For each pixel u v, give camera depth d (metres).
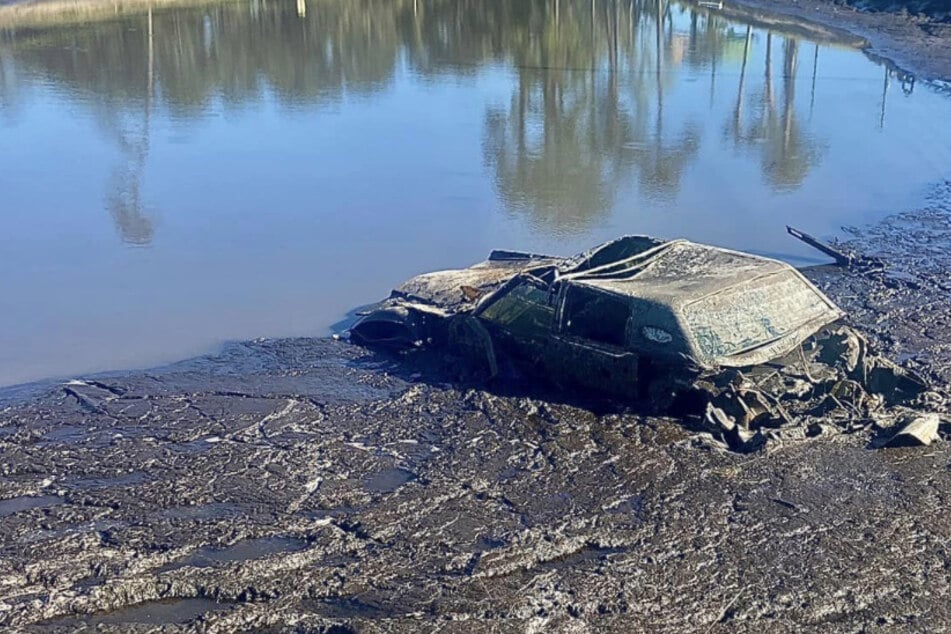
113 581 7.81
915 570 7.86
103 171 19.89
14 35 36.53
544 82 28.78
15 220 16.95
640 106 25.67
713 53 33.88
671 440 9.84
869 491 8.93
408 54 33.94
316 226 16.72
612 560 8.03
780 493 8.92
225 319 13.25
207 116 24.69
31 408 10.91
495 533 8.43
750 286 10.55
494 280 13.09
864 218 17.05
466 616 7.38
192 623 7.41
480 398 10.91
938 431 9.87
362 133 22.97
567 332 10.85
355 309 13.55
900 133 22.67
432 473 9.45
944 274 14.51
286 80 29.27
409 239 16.08
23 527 8.59
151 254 15.48
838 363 10.60
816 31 37.72
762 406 9.98
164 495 9.11
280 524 8.62
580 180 19.25
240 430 10.39
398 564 8.04
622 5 45.28
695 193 18.47
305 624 7.38
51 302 13.76
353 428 10.41
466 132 23.05
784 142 22.00
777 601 7.52
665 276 10.95
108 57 32.59
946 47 33.12
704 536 8.34
